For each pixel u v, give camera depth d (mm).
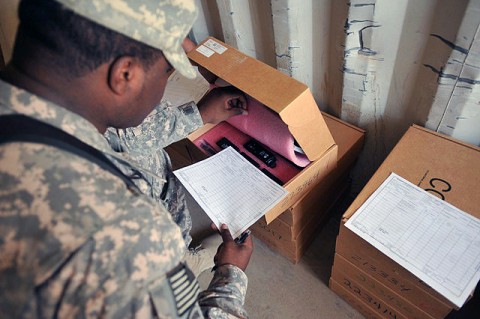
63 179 392
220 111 979
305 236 1209
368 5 779
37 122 414
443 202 765
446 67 760
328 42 958
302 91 730
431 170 830
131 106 514
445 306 724
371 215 761
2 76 453
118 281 386
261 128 940
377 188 810
